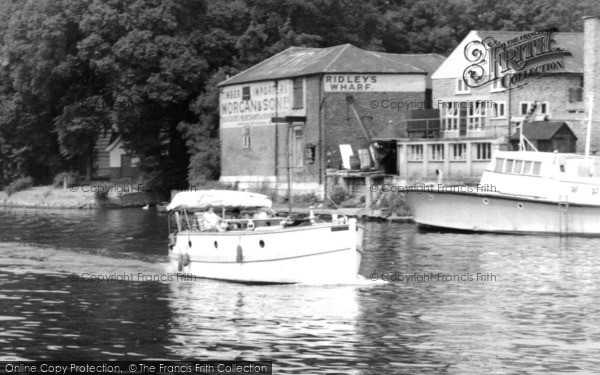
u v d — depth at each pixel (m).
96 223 88.75
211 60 115.00
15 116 125.88
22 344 40.69
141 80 113.69
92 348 40.12
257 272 52.34
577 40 92.31
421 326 43.53
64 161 126.69
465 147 85.56
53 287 52.47
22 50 121.56
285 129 98.00
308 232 51.22
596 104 86.88
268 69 102.25
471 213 75.12
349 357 38.97
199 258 54.81
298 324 43.72
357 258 51.91
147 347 40.25
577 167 72.31
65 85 123.00
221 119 106.38
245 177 103.19
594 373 37.19
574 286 52.00
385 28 125.31
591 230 71.81
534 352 39.69
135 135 117.44
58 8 119.19
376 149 91.62
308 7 116.06
